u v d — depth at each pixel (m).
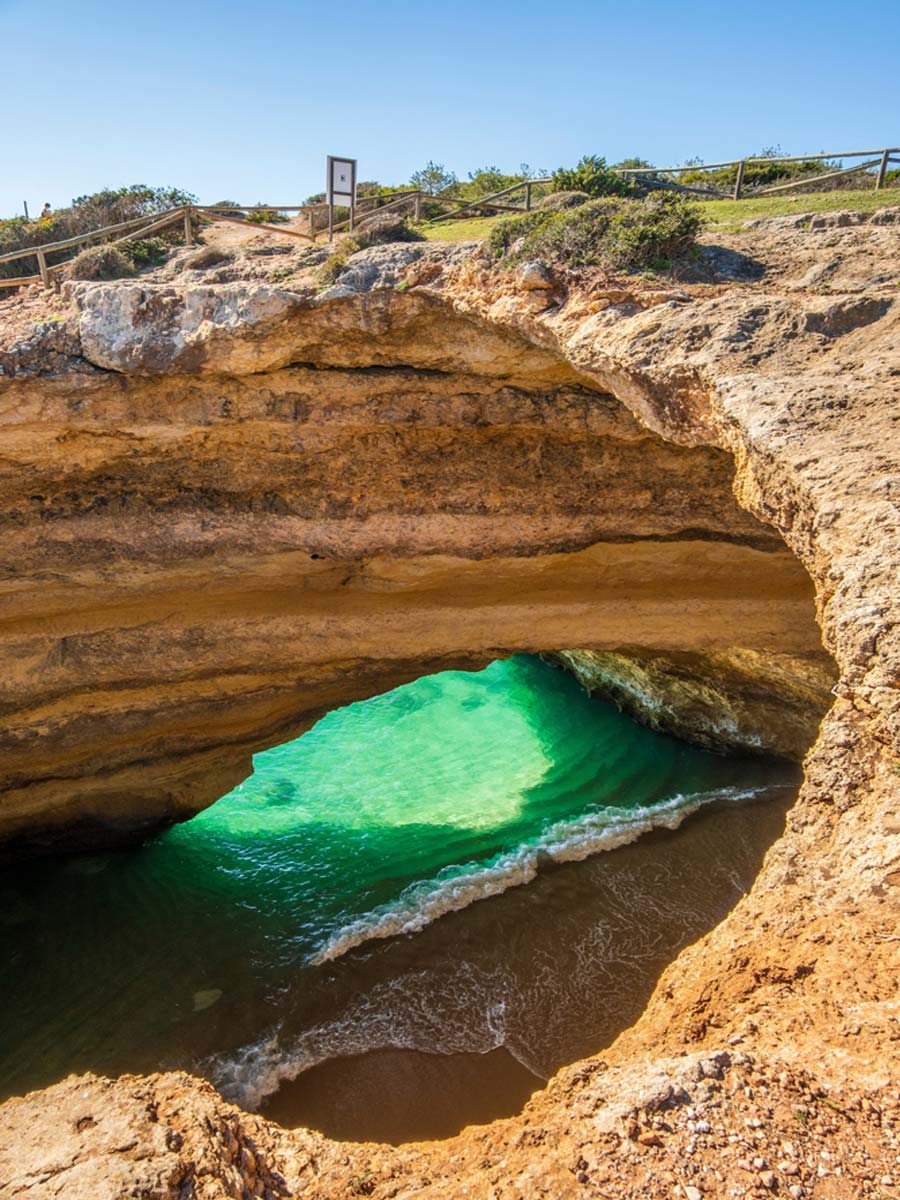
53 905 15.97
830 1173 4.08
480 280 12.19
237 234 19.27
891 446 6.90
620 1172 4.27
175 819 17.98
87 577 14.68
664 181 20.44
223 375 13.09
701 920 15.30
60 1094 5.95
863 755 5.75
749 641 17.53
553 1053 12.51
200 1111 5.74
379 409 13.91
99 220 20.08
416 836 18.33
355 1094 11.91
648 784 20.33
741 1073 4.64
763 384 8.27
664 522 15.85
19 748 15.38
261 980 14.05
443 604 16.69
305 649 16.52
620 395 10.49
